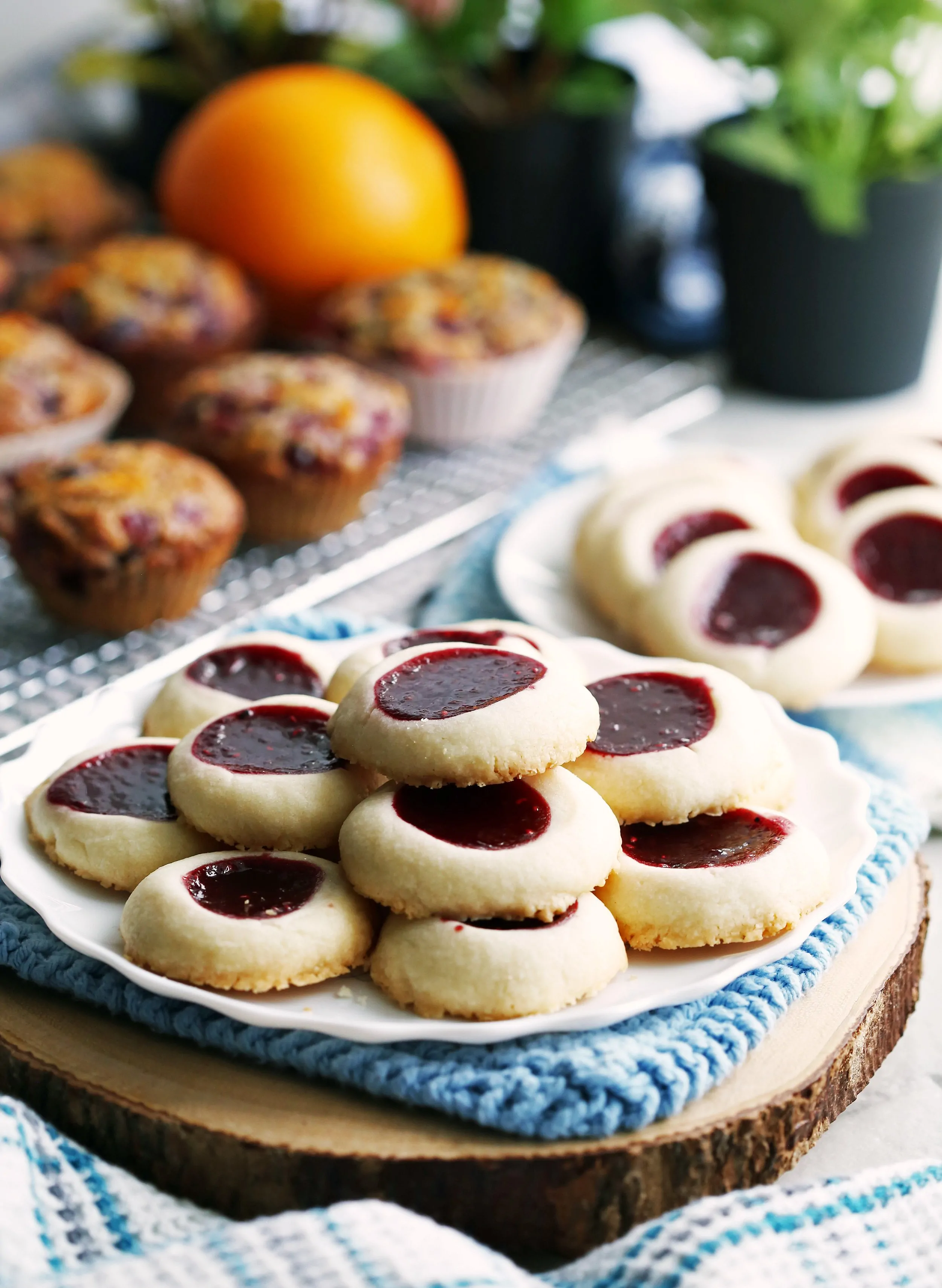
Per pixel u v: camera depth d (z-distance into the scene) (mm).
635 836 735
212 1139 698
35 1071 711
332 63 1058
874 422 977
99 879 728
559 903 705
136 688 807
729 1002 717
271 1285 669
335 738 725
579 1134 696
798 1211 688
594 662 789
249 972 703
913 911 750
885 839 757
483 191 1039
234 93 1015
